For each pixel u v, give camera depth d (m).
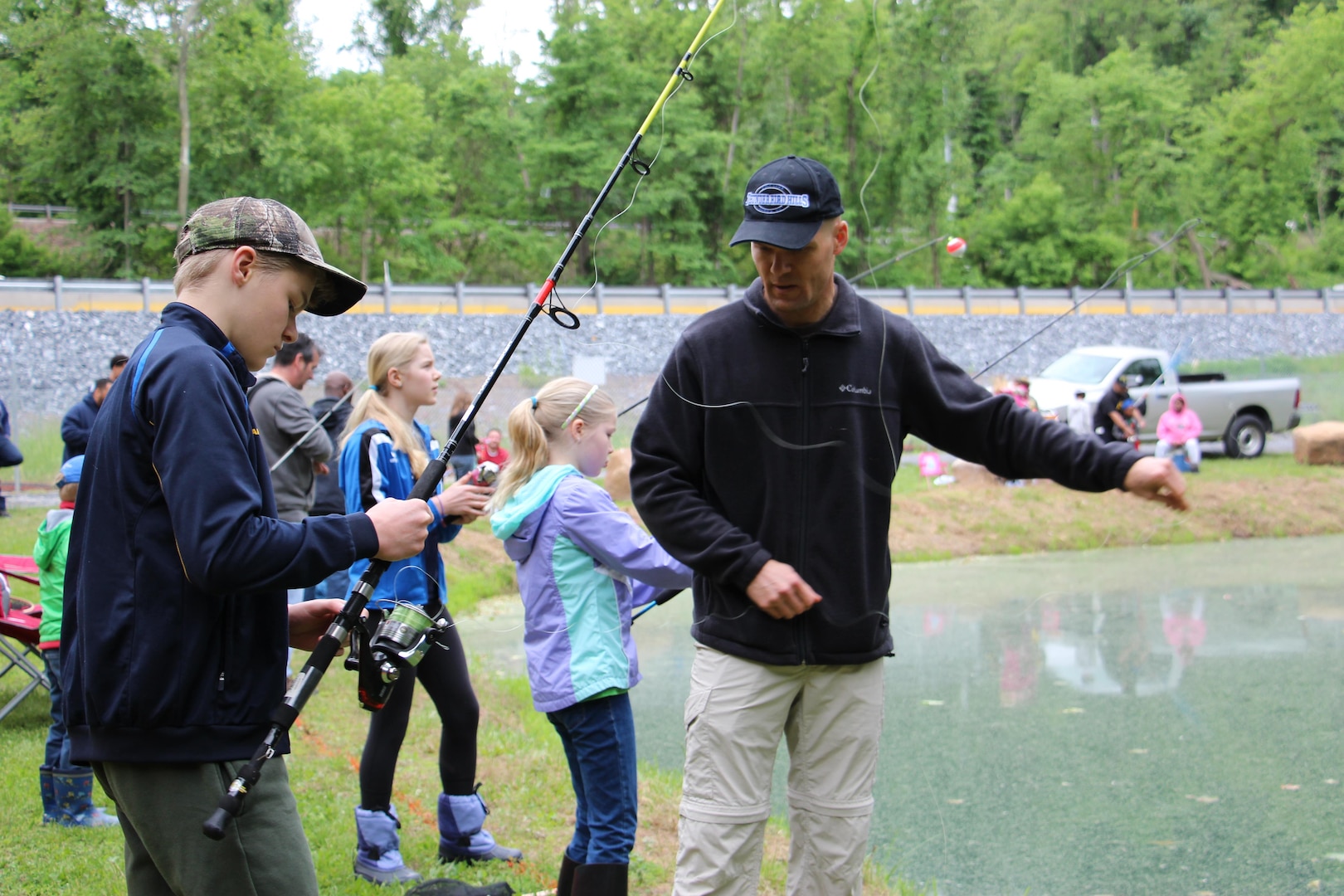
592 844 2.98
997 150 35.19
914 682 6.69
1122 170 34.00
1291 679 6.66
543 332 23.72
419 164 34.66
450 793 3.63
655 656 7.46
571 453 3.19
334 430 6.59
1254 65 35.34
